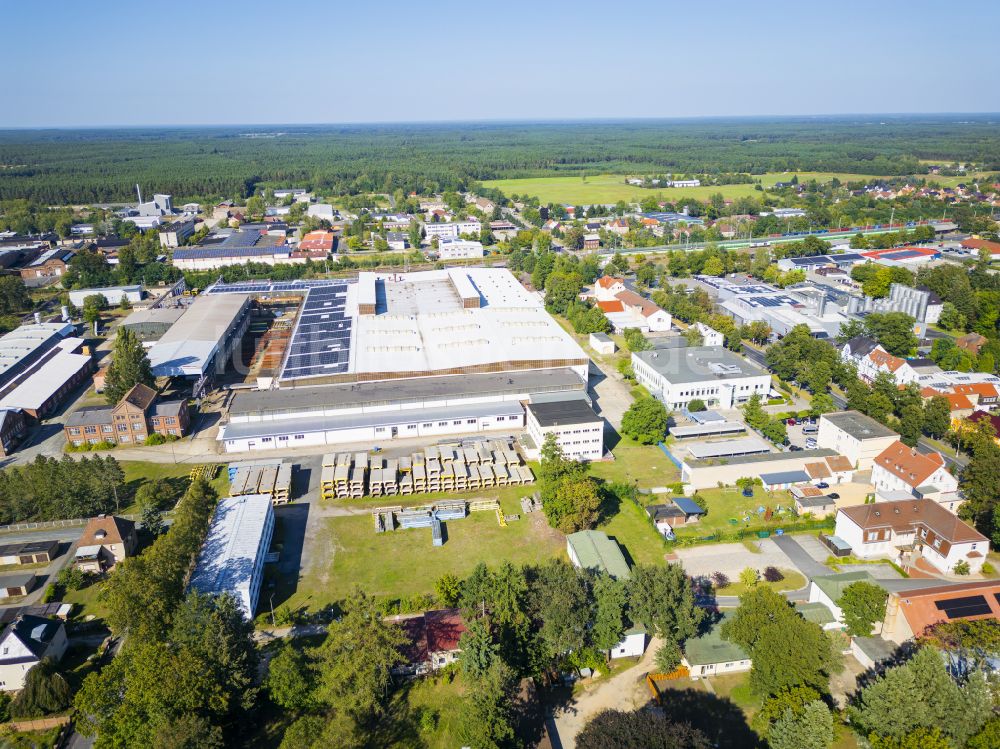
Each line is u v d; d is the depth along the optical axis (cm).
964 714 6391
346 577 9738
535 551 10281
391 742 7056
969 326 19950
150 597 7831
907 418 13275
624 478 12406
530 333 17188
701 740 6406
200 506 9981
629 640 8175
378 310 19838
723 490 12025
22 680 7862
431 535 10719
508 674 7025
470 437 13800
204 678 6769
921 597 8081
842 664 7719
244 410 13712
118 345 14775
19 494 11112
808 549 10356
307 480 12319
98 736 6869
